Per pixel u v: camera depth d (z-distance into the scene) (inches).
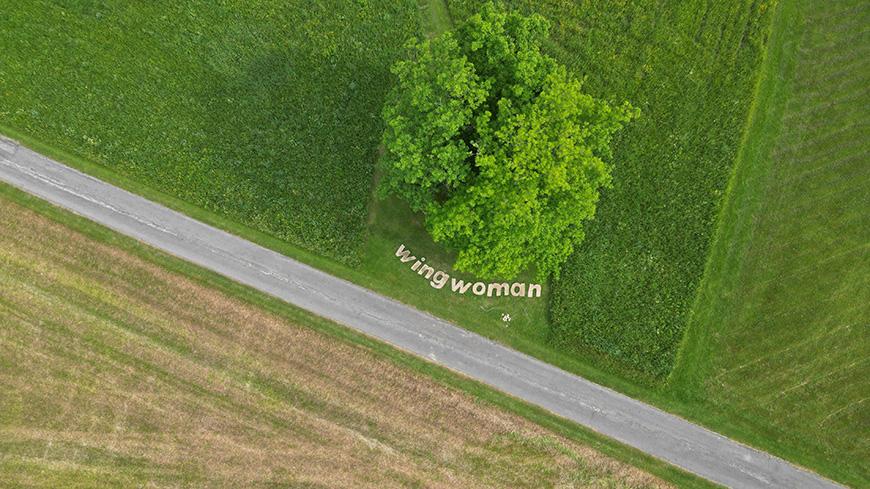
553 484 1162.0
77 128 1168.2
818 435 1177.4
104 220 1170.0
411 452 1162.6
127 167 1165.1
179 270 1168.2
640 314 1167.0
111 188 1171.3
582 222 1171.9
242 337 1165.7
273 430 1163.3
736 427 1176.2
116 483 1153.4
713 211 1173.7
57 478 1153.4
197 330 1165.7
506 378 1171.9
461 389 1170.6
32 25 1171.9
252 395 1163.9
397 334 1170.0
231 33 1176.8
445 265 1172.5
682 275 1172.5
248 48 1176.8
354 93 1173.1
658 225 1175.0
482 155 904.3
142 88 1172.5
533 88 967.6
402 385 1168.2
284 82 1174.3
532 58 959.0
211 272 1168.2
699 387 1176.8
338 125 1168.2
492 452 1165.1
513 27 1013.2
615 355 1163.9
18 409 1162.0
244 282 1168.2
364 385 1168.8
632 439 1170.6
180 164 1165.7
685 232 1173.1
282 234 1157.1
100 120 1170.0
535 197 912.3
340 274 1168.8
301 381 1166.3
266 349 1166.3
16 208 1169.4
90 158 1165.7
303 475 1160.8
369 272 1169.4
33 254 1168.2
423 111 940.6
